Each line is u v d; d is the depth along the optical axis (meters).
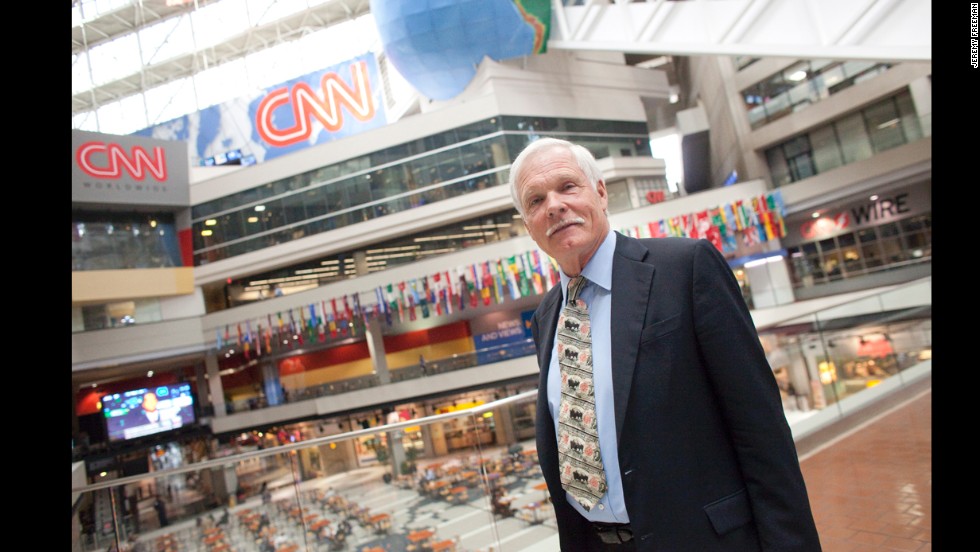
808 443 4.14
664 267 1.22
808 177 20.64
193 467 3.22
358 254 25.47
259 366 29.83
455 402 23.56
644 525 1.15
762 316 20.00
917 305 5.57
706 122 29.19
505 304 24.48
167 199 25.14
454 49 21.97
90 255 23.64
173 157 25.27
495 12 20.95
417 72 22.95
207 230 25.80
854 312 5.12
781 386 4.61
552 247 1.33
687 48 11.95
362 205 24.25
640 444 1.16
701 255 1.19
